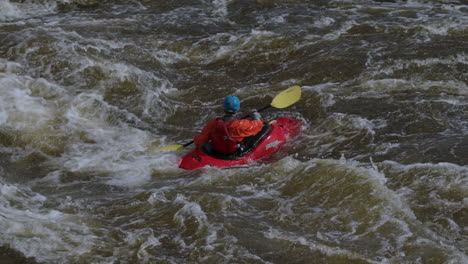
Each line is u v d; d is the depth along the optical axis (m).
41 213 18.06
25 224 17.23
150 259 15.75
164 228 17.19
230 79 30.08
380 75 28.69
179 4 40.53
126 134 24.75
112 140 24.16
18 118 24.91
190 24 36.69
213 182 19.78
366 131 23.23
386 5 39.53
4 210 18.08
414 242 15.85
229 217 17.52
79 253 16.02
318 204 18.00
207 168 20.88
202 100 27.98
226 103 21.16
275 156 21.95
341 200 18.00
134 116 26.48
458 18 35.84
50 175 21.20
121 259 15.80
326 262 15.35
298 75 29.66
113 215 18.05
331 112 25.22
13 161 22.27
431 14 37.19
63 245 16.34
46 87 27.72
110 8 39.91
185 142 24.16
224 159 21.25
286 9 39.06
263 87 28.81
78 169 21.58
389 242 15.94
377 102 25.86
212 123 21.17
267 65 31.30
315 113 25.44
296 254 15.70
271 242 16.25
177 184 19.95
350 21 36.28
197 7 39.94
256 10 39.06
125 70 29.61
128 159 22.39
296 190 18.88
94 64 29.95
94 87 28.50
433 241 15.85
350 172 19.11
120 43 33.44
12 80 28.06
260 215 17.66
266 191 18.98
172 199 18.77
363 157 21.17
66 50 31.30
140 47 33.22
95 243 16.50
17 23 36.28
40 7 39.81
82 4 40.56
